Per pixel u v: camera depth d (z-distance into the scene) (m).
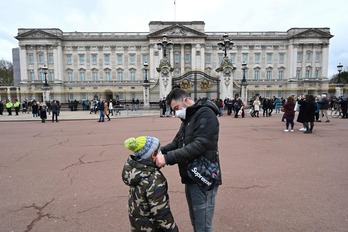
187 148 2.34
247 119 18.30
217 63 68.88
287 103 11.80
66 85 66.69
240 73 69.56
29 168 6.24
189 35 65.75
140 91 58.84
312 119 11.12
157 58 66.00
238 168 5.98
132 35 68.12
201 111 2.48
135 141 2.39
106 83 67.62
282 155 7.22
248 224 3.46
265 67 69.75
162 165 2.33
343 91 47.19
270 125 14.45
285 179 5.20
